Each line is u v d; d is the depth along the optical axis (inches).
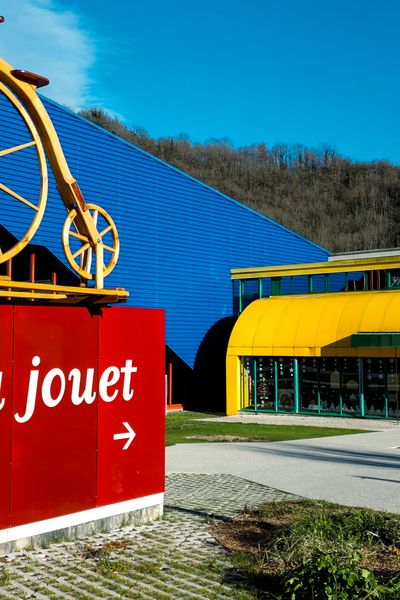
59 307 326.0
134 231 1183.6
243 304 1401.3
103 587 266.4
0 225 958.4
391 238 4906.5
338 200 5344.5
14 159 960.9
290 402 1163.9
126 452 358.0
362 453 657.0
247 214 1473.9
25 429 309.3
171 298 1264.8
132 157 1181.1
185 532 349.7
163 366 381.1
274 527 356.8
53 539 321.1
